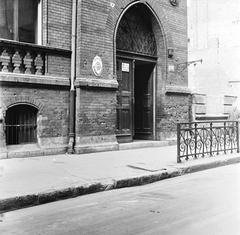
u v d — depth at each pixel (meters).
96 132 10.39
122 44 12.04
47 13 9.46
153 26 13.01
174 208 5.20
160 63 13.20
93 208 5.30
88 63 10.21
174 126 13.45
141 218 4.72
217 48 24.28
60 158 9.01
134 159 9.25
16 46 8.80
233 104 18.16
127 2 11.45
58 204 5.56
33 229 4.35
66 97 9.92
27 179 6.49
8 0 9.07
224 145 10.73
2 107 8.57
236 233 4.08
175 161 9.07
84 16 10.09
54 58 9.65
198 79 24.84
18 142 9.18
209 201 5.56
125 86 12.09
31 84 9.05
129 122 12.20
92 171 7.43
